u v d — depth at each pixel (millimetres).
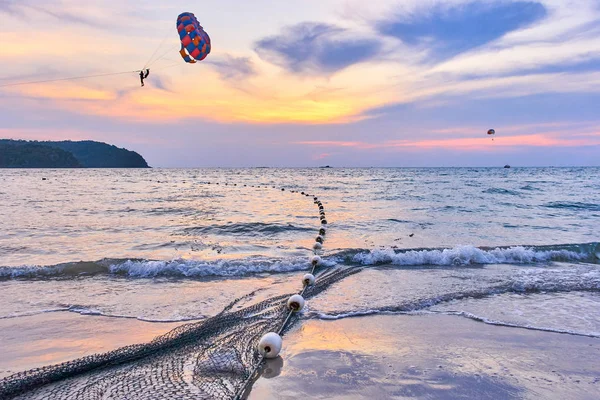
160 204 25844
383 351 5309
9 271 8961
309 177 77625
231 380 4473
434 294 7676
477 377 4656
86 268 9227
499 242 13305
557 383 4547
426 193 34656
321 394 4262
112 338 5652
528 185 45938
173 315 6527
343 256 10391
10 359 5020
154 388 4250
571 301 7379
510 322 6359
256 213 21422
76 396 4105
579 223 17703
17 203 25578
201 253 11477
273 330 5844
